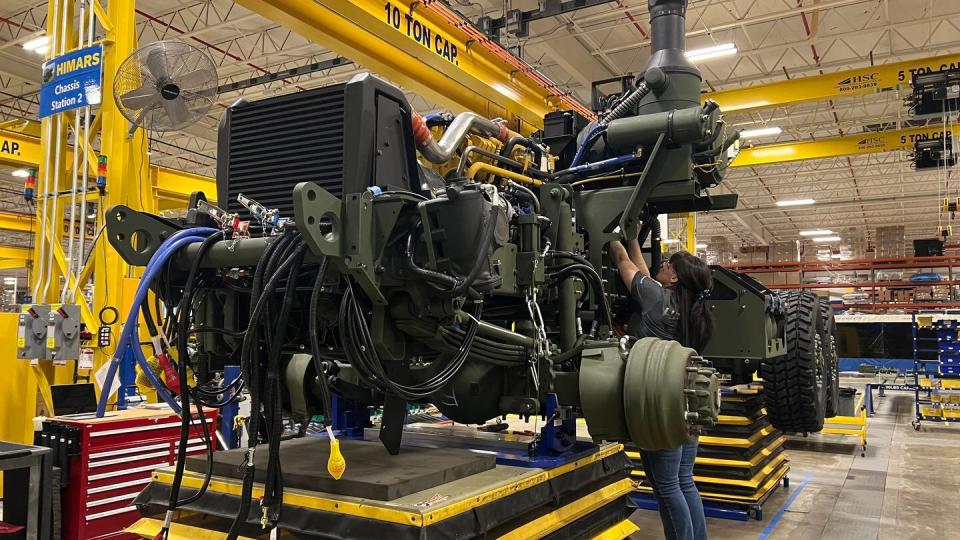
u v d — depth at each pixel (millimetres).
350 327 2061
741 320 4027
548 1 8820
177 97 3592
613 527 3312
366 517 2129
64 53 4891
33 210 17031
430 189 2379
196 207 2402
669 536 3107
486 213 2092
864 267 18703
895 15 11383
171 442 4129
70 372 4867
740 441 5133
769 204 25547
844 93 11250
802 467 7180
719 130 3686
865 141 14273
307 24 5441
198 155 18156
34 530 3178
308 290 2236
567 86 14273
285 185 2275
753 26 11875
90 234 7156
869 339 16469
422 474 2379
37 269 5059
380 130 2207
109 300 4691
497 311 3035
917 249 20375
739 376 4805
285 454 2775
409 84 6512
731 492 5172
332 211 1889
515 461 2906
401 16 5707
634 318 3242
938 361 10414
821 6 10328
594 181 3811
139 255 2354
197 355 2537
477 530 2248
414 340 2385
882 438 9320
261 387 2404
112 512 3781
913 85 10617
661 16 3885
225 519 2502
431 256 2029
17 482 3352
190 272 2174
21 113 15500
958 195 23031
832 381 5559
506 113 7340
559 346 2988
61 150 5109
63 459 3689
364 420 3484
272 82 13414
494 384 3045
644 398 2354
